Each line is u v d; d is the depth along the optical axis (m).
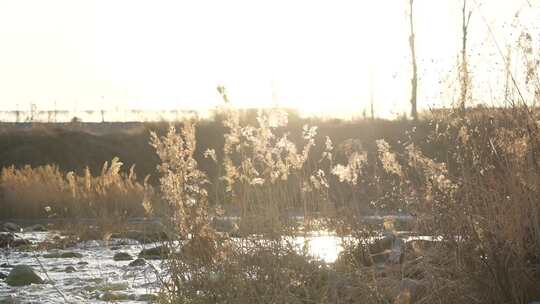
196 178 8.87
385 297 7.03
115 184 23.22
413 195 7.82
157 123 39.50
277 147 8.44
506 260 6.71
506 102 7.71
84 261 13.83
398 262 7.79
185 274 8.23
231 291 7.67
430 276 6.96
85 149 38.97
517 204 6.80
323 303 7.07
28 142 39.66
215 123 37.41
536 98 7.61
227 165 8.53
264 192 8.27
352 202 8.51
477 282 6.77
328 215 8.38
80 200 22.56
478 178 7.26
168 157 8.94
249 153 8.89
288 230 7.95
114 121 54.22
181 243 8.44
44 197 23.80
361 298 7.04
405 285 7.06
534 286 6.76
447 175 7.54
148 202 9.46
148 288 9.98
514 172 7.05
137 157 38.19
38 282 11.03
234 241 7.98
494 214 6.95
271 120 8.43
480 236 6.94
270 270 7.54
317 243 8.39
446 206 7.26
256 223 7.91
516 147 7.16
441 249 7.17
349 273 7.42
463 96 7.95
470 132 7.61
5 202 23.88
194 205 8.55
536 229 6.84
